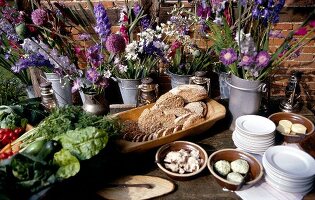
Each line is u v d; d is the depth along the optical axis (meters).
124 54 1.20
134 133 0.92
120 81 1.43
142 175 0.83
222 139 1.00
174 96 1.03
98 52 1.04
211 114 1.04
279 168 0.75
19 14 1.33
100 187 0.79
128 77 1.43
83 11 1.65
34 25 1.08
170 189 0.77
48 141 0.74
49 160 0.70
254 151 0.87
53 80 1.37
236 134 0.92
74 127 0.82
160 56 1.26
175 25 1.43
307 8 1.77
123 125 0.91
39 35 1.29
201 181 0.80
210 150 0.95
